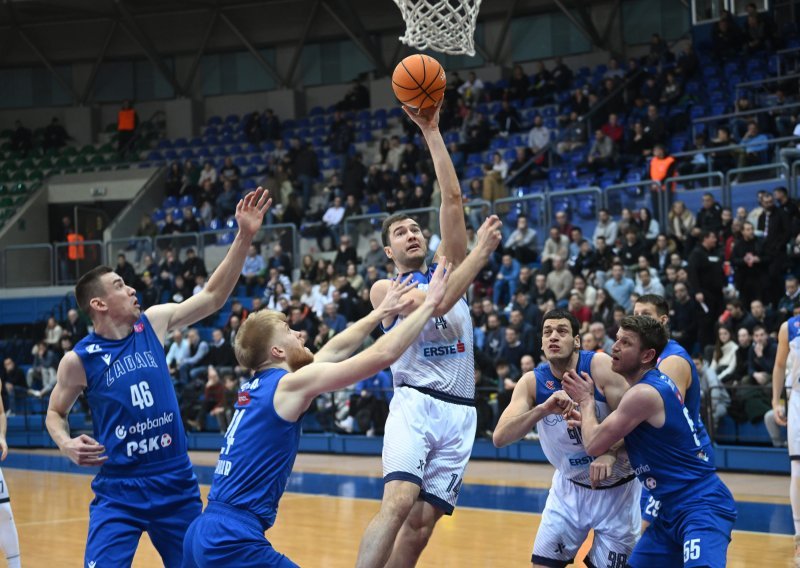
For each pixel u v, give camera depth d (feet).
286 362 13.16
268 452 12.34
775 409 21.81
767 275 38.86
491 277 46.55
